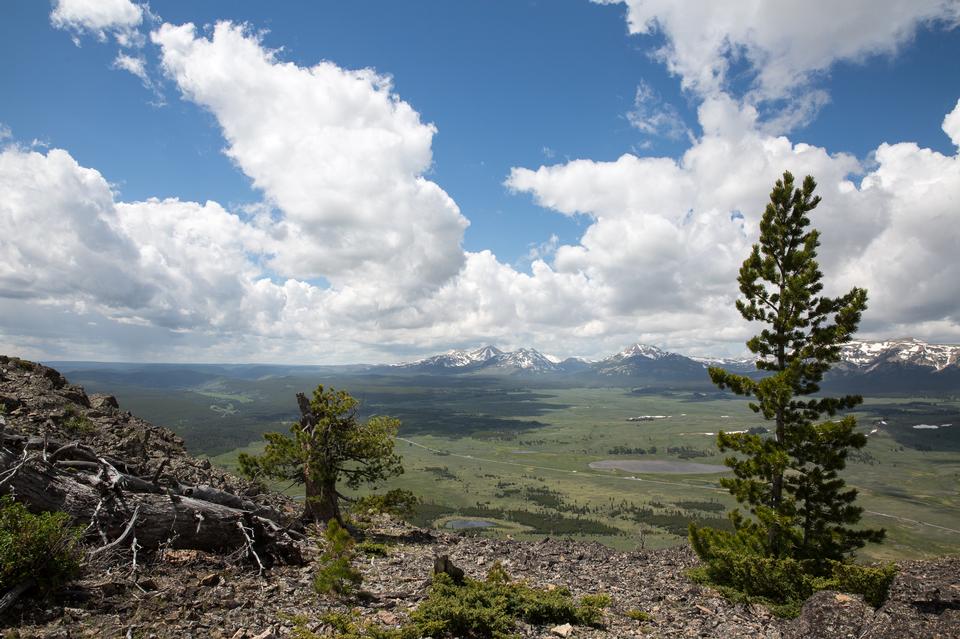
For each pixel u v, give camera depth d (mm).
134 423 29453
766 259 24234
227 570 13766
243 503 19203
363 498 27016
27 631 8742
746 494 22922
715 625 14898
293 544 16359
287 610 12023
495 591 14609
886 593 16094
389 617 12445
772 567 18250
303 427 26672
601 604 15078
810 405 22156
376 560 19344
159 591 11453
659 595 18125
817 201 24094
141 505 13898
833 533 21125
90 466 14891
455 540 28234
